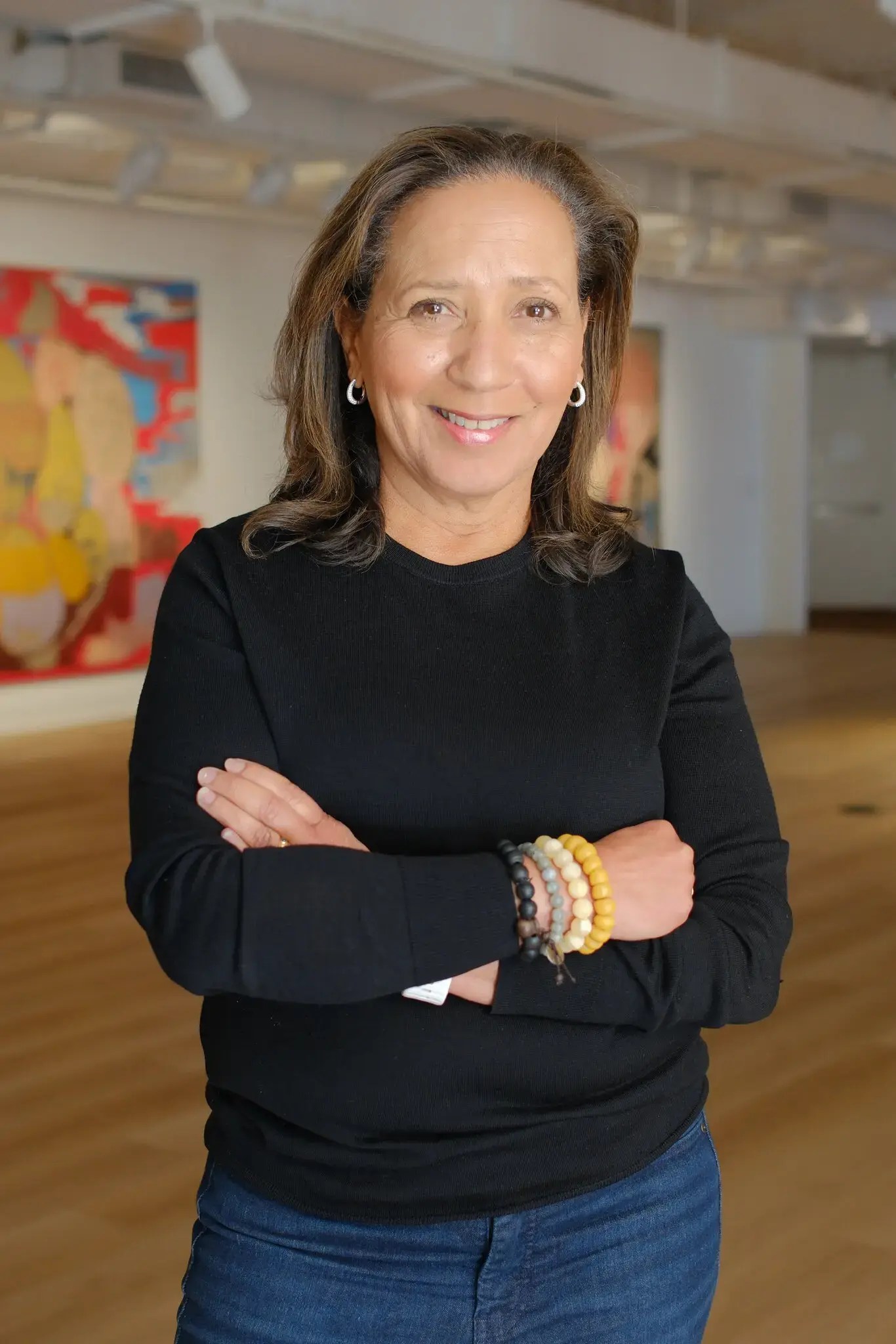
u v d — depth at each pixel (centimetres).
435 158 165
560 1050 161
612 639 176
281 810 160
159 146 984
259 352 1302
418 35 738
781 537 1869
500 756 167
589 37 823
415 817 166
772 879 176
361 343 174
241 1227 161
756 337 1834
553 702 170
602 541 180
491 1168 157
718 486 1811
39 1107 446
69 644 1189
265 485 1272
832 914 643
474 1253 156
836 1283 346
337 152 998
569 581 178
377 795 165
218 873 153
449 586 172
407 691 168
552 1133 160
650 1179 165
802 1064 475
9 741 1130
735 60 916
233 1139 164
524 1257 157
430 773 166
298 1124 160
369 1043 158
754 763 183
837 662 1574
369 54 868
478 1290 156
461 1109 159
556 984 157
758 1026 509
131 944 612
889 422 2256
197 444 1259
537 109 976
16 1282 346
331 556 172
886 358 2242
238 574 171
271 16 690
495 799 167
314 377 178
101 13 807
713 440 1797
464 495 168
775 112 951
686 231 1302
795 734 1118
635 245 180
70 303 1167
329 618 169
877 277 1567
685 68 883
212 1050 167
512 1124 159
